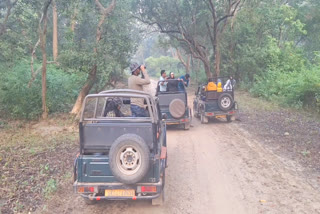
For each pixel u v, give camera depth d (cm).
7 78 1352
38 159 839
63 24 2822
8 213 531
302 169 751
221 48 2716
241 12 2628
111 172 504
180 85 1280
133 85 692
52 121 1305
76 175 545
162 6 2553
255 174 727
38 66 1570
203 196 612
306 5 3119
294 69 2289
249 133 1153
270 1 2653
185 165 810
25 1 1261
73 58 1300
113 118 557
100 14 1359
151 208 561
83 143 531
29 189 635
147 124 524
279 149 926
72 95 1623
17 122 1265
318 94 1558
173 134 1196
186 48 3366
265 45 2591
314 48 3089
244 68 2620
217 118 1541
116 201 593
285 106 1695
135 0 2445
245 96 2217
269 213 534
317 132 1107
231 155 886
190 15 2661
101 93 562
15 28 1495
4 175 704
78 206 570
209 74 2897
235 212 542
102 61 1319
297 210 541
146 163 480
